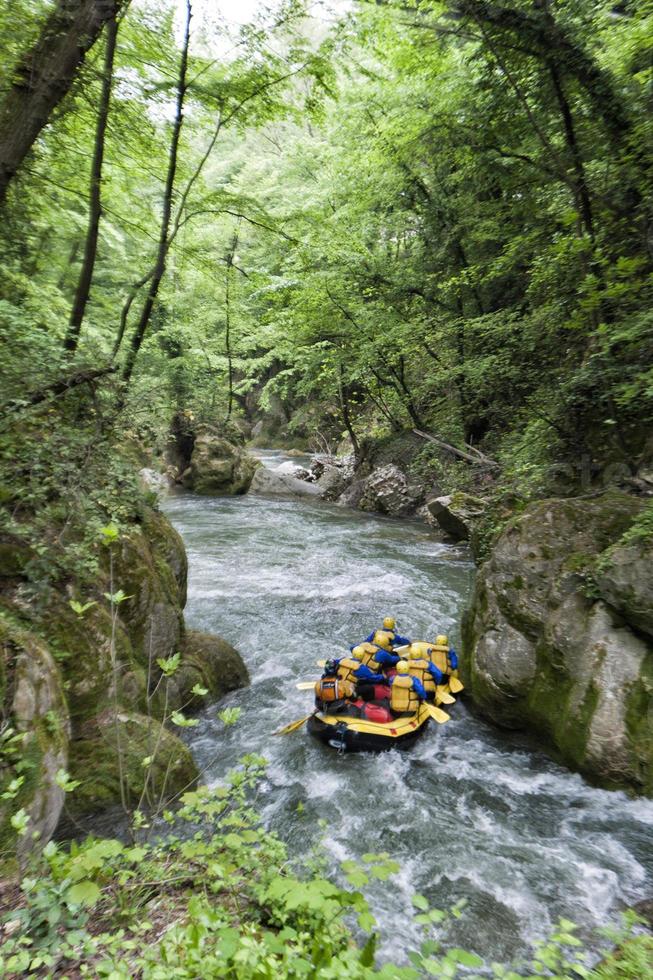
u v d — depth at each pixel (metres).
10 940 2.17
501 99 9.21
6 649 3.49
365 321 16.50
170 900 2.80
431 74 12.29
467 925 3.67
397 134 14.09
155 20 7.70
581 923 3.70
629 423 8.61
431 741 6.09
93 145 8.55
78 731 4.39
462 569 12.44
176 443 23.50
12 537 4.55
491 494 13.70
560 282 9.70
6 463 4.73
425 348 16.06
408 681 6.13
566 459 9.79
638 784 4.79
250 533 15.71
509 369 11.55
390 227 17.19
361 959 2.20
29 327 5.33
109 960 2.13
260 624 9.06
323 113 9.15
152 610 5.86
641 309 6.90
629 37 7.56
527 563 6.06
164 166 9.70
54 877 2.52
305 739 6.05
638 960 2.81
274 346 23.95
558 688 5.45
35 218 8.37
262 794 5.13
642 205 7.19
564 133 8.34
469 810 4.97
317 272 16.00
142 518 6.63
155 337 19.27
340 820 4.80
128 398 5.92
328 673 6.29
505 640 5.96
